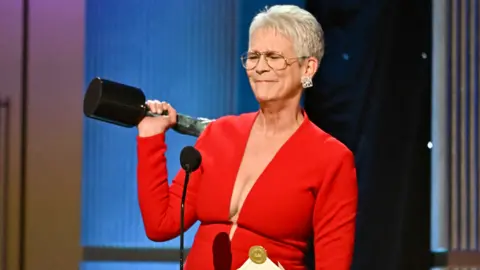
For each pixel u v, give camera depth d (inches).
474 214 425.4
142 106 255.9
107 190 414.9
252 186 250.4
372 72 406.6
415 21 410.3
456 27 426.3
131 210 416.2
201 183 258.5
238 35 420.8
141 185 257.4
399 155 407.8
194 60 419.5
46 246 407.8
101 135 415.5
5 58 406.0
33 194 407.5
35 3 408.8
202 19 420.5
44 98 408.5
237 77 420.5
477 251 426.0
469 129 426.3
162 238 261.7
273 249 249.8
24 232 406.9
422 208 411.2
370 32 406.3
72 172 409.4
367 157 406.3
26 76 407.8
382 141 406.9
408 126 409.1
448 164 425.7
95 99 248.7
